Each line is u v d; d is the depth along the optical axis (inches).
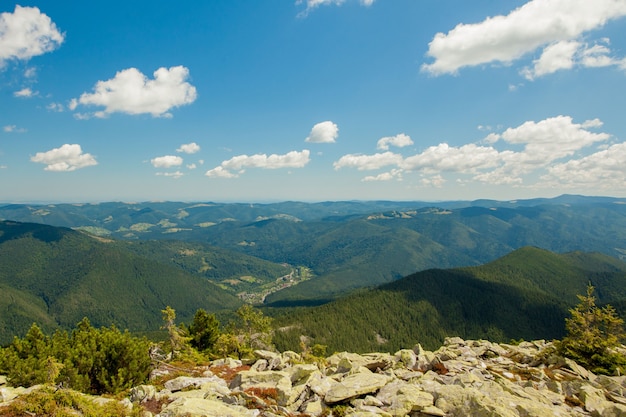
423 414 824.9
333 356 1683.1
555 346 1512.1
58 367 1331.2
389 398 912.3
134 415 798.5
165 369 1577.3
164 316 2225.6
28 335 1939.0
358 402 907.4
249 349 2566.4
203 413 773.9
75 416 758.5
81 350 1382.9
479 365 1384.1
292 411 904.9
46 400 768.3
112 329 1797.5
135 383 1304.1
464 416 804.6
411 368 1344.7
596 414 928.3
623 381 1208.8
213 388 1054.4
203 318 2554.1
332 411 894.4
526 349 1738.4
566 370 1350.9
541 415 825.5
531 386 1159.0
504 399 893.8
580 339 1454.2
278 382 1061.8
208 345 2539.4
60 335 2176.4
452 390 901.8
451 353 1536.7
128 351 1339.8
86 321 2364.7
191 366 1716.3
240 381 1137.4
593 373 1376.7
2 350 1626.5
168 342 2263.8
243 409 848.3
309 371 1132.5
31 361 1546.5
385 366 1368.1
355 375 1096.8
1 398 801.6
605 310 1453.0
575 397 1049.5
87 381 1240.8
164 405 930.1
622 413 897.5
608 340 1390.3
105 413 785.6
